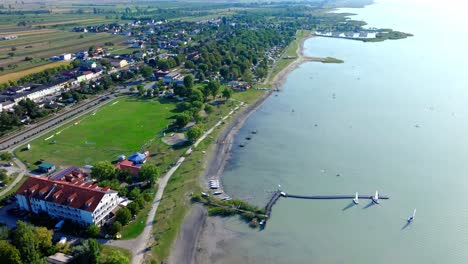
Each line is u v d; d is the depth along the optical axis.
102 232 156.75
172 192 187.25
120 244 150.50
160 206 175.88
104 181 183.50
